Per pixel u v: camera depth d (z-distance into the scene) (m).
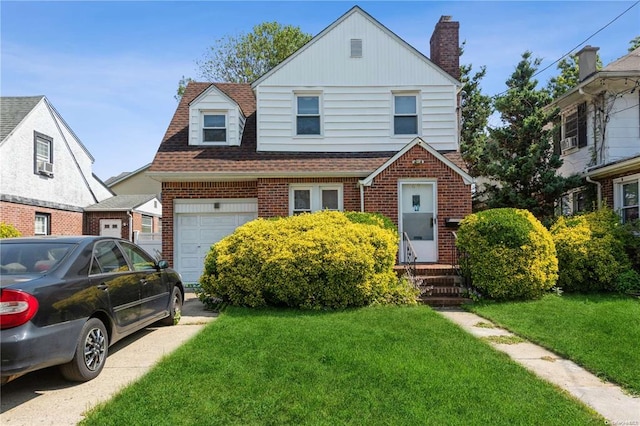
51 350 4.21
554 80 23.11
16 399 4.24
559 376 4.82
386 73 13.37
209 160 12.41
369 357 5.16
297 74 13.29
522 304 8.68
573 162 15.34
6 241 5.22
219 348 5.61
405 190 11.80
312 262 8.42
